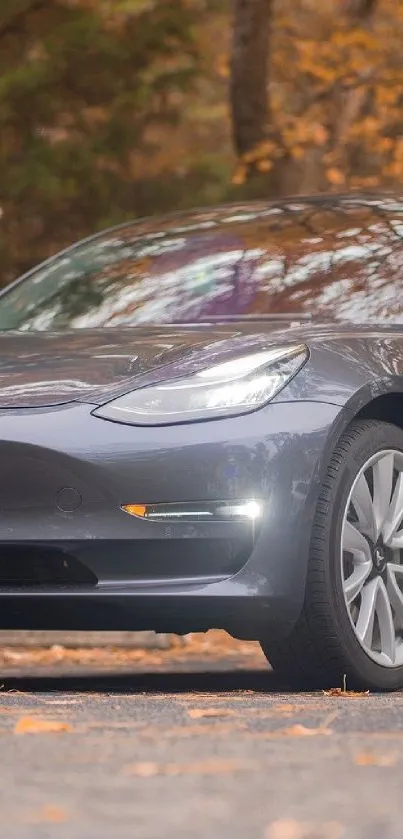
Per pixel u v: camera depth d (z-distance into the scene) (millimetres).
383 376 5402
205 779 2992
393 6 16422
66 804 2711
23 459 5043
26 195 18500
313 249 6316
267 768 3135
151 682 6375
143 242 6672
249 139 14969
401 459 5535
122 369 5254
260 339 5383
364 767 3150
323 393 5223
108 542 5035
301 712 4230
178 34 18453
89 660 8633
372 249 6277
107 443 5027
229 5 18594
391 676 5477
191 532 5043
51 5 18234
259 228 6535
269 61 14969
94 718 4086
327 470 5230
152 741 3566
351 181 15375
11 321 6383
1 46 18344
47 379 5227
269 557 5094
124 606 5051
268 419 5109
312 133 14781
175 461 5027
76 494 5035
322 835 2383
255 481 5070
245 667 7625
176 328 5746
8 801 2760
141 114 19156
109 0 18375
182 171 19531
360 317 5988
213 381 5152
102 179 18844
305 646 5316
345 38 15414
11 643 9969
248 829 2461
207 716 4133
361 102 16312
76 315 6305
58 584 5121
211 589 5043
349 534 5316
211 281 6258
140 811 2635
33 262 18719
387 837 2391
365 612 5414
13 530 5070
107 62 18375
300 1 19203
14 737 3658
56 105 18469
